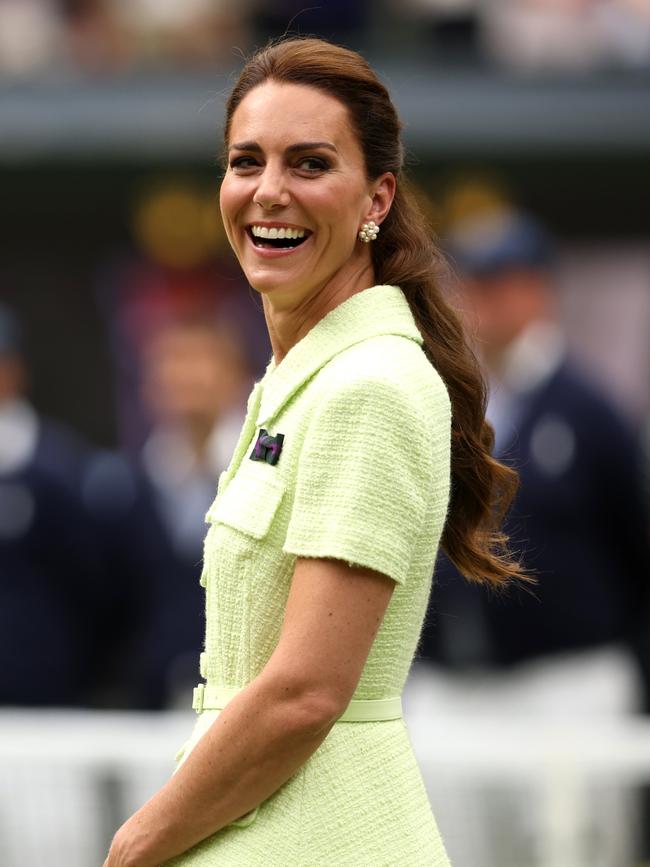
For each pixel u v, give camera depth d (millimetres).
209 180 32188
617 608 21109
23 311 34312
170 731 17281
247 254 9078
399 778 8789
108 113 30188
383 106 9086
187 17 32219
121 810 17078
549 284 22125
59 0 32219
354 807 8594
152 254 33094
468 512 9695
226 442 23453
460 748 16984
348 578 8250
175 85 30266
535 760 16906
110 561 23703
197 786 8336
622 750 16875
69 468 24062
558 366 21422
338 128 8867
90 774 17125
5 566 23797
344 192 8867
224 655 8781
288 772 8305
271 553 8602
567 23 31234
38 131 30250
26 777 17109
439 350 9383
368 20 32000
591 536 21109
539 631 20984
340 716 8328
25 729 17359
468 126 29797
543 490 20922
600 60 30828
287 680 8172
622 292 33031
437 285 9508
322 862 8477
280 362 9359
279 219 8844
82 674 24031
